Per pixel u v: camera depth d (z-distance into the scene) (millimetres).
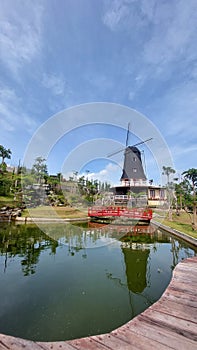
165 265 5543
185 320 2256
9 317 2934
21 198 16844
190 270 3973
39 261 5723
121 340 1932
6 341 1920
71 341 1933
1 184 17875
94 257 6246
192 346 1842
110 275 4734
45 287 4012
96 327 2736
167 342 1896
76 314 3043
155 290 3945
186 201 12961
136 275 4746
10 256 6117
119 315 3035
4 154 21375
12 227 11367
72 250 7062
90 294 3727
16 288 3932
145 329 2098
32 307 3230
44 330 2648
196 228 9906
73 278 4512
